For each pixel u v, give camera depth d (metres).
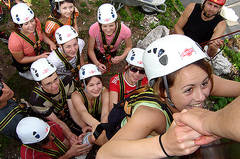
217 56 3.81
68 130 3.23
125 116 1.50
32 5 5.41
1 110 2.65
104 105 3.15
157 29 5.16
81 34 5.31
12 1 4.88
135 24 5.67
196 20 3.22
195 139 0.70
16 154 3.75
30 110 3.06
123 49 5.25
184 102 1.08
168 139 0.79
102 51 3.97
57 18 3.78
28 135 2.49
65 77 3.30
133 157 0.92
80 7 5.64
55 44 3.96
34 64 2.90
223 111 0.57
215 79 1.43
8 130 2.67
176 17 6.16
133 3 5.52
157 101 1.20
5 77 4.48
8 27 5.07
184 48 1.09
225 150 0.65
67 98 3.28
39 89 3.01
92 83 2.90
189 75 1.02
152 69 1.18
